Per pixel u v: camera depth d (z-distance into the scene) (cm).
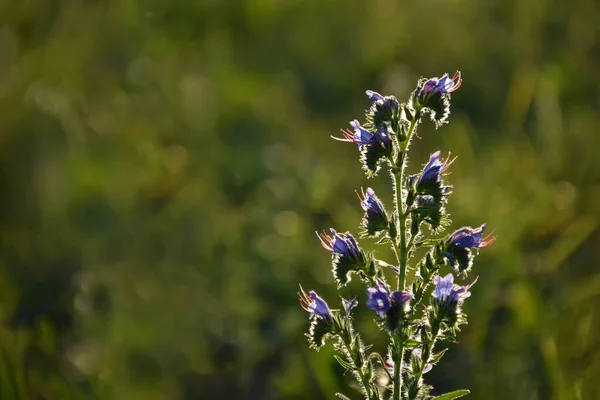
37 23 1570
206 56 1516
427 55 1486
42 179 1239
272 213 1166
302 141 1329
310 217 1161
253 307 1023
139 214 1221
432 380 905
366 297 980
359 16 1573
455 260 599
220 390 951
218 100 1401
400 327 582
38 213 1214
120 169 1273
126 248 1159
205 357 979
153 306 1039
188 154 1309
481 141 1298
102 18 1580
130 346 984
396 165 595
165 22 1617
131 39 1554
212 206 1205
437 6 1534
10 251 1166
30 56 1478
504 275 963
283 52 1537
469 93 1412
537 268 1031
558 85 1377
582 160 1203
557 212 1109
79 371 947
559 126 1248
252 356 973
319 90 1460
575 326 911
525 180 1175
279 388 912
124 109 1397
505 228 1077
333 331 619
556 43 1502
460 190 1141
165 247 1152
